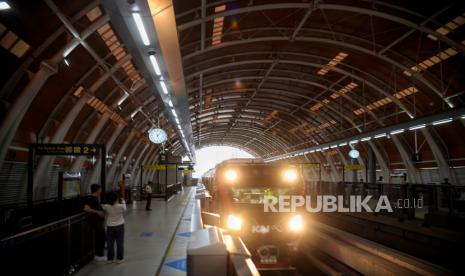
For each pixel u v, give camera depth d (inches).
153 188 1515.7
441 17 771.4
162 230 502.6
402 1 750.5
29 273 198.7
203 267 122.2
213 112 1894.7
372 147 1544.0
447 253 401.7
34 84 538.6
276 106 1802.4
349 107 1501.0
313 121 1867.6
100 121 917.2
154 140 715.4
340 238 481.1
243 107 1840.6
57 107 696.4
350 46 903.7
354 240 437.7
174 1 654.5
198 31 812.0
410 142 1347.2
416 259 327.9
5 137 536.4
